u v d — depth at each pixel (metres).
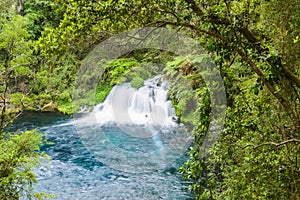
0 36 3.75
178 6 2.03
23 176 3.39
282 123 2.26
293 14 2.01
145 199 4.57
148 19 1.98
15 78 4.23
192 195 4.55
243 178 2.27
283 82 1.93
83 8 1.87
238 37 2.03
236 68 2.57
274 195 2.13
